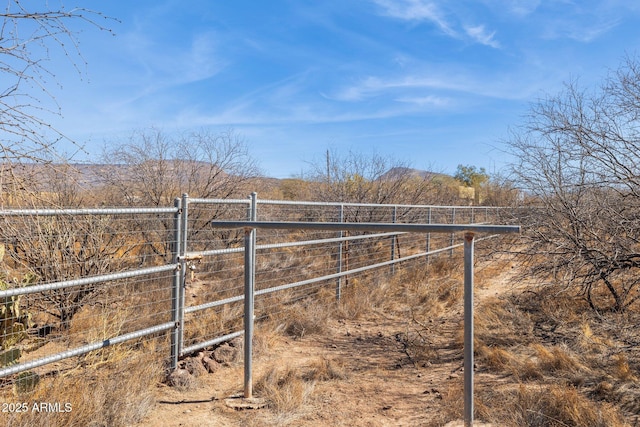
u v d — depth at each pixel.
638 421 3.93
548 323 6.75
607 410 4.00
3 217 3.84
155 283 7.78
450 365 5.69
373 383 5.17
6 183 3.55
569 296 7.33
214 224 4.67
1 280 4.56
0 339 4.50
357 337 7.00
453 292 9.19
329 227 4.05
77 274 6.05
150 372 4.93
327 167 17.05
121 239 7.39
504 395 4.46
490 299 8.21
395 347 6.52
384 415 4.39
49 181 4.02
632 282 6.71
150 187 10.95
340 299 8.50
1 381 4.41
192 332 6.19
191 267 5.48
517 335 6.31
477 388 4.77
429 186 18.23
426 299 8.92
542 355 5.32
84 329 5.98
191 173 11.51
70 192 5.77
